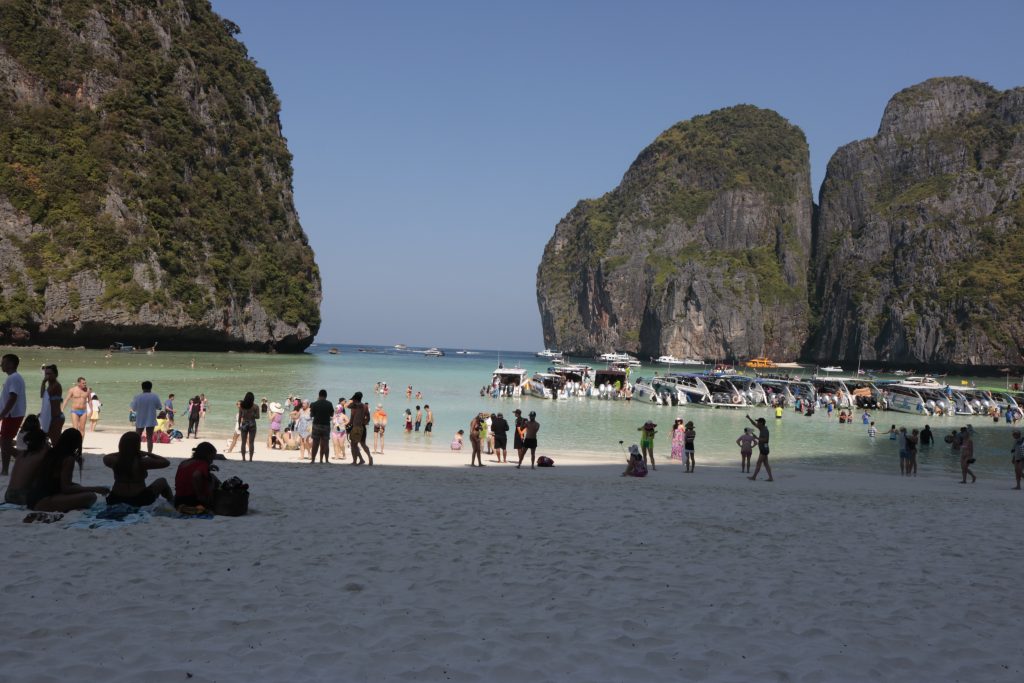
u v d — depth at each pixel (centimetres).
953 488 1870
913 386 6328
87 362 6606
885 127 19100
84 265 8712
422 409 4312
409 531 886
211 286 10069
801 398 6062
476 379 7606
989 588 732
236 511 925
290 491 1168
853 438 3719
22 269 8469
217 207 10788
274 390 4775
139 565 678
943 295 14462
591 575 720
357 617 567
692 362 17475
